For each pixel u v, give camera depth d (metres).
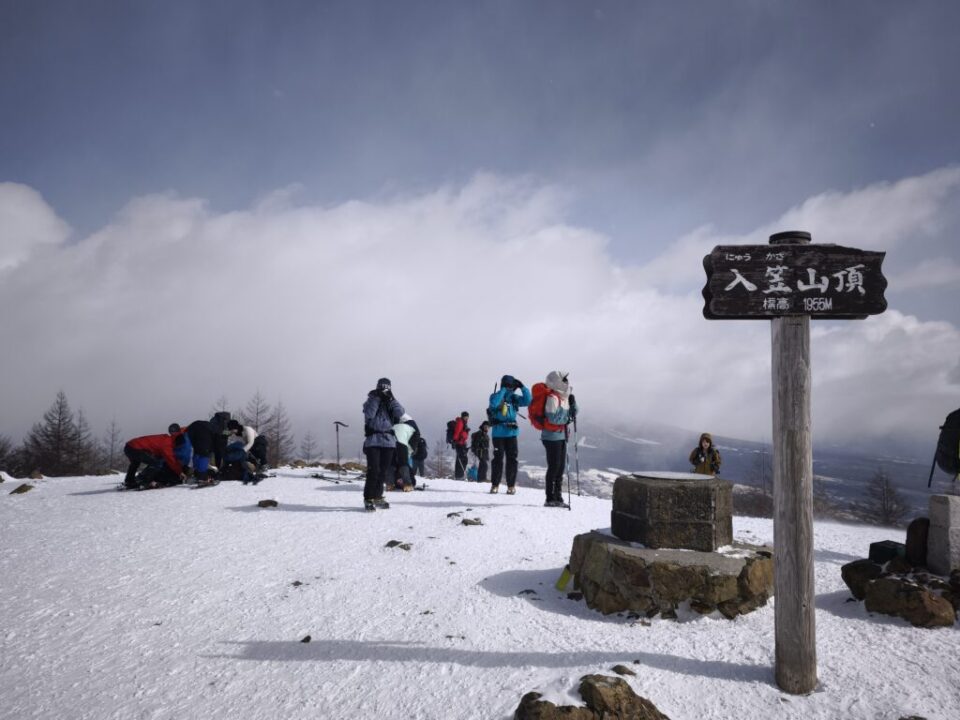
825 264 3.33
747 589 4.33
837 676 3.37
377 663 3.76
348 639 4.16
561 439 8.84
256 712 3.27
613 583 4.48
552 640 3.97
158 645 4.19
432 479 13.33
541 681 3.38
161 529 7.56
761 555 4.58
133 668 3.86
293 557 6.16
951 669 3.37
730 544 4.89
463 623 4.34
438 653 3.85
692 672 3.47
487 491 10.88
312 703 3.34
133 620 4.65
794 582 3.25
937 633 3.84
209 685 3.60
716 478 4.98
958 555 4.34
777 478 3.34
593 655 3.70
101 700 3.46
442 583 5.24
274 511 8.53
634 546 4.72
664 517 4.72
